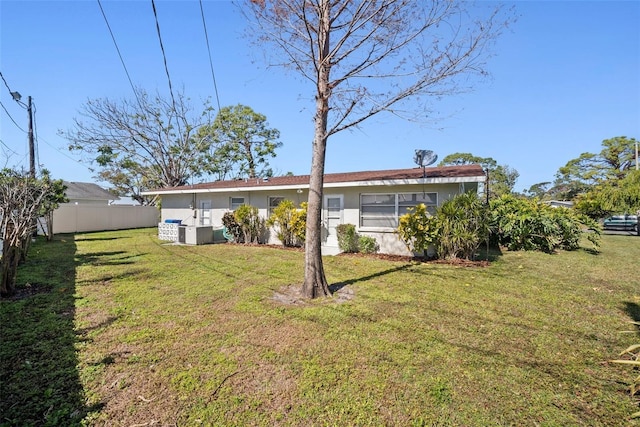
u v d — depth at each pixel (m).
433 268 7.73
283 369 3.06
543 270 7.43
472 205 8.62
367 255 9.79
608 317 4.45
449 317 4.45
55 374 2.94
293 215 11.20
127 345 3.55
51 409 2.45
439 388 2.75
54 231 17.84
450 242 8.59
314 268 5.41
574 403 2.56
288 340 3.70
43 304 4.93
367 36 5.29
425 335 3.84
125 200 31.61
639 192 19.14
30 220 6.00
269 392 2.70
